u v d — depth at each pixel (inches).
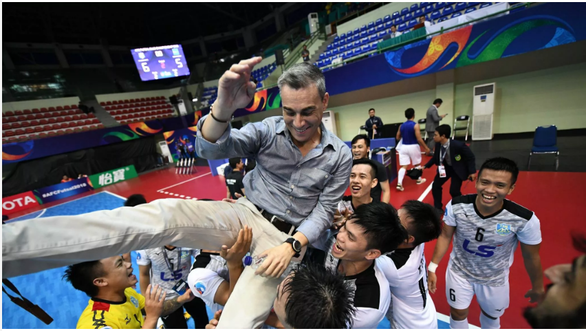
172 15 713.6
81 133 454.3
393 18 398.3
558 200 140.5
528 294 23.1
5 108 466.9
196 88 594.9
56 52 625.9
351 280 50.8
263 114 531.5
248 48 789.2
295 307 36.9
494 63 278.5
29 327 116.4
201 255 66.5
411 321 59.1
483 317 74.2
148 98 631.2
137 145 527.2
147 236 35.5
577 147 207.9
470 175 122.7
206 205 43.4
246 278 45.2
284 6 693.9
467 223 64.7
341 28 457.7
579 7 198.7
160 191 331.3
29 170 414.6
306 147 47.6
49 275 152.3
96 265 51.5
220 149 42.4
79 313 121.9
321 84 41.2
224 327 40.8
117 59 724.7
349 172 50.5
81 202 348.8
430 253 121.1
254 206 49.1
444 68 271.7
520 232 59.3
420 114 342.0
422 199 172.6
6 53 565.0
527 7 221.8
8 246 28.5
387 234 44.8
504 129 287.9
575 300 19.5
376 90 367.2
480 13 253.1
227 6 705.6
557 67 248.2
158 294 55.0
